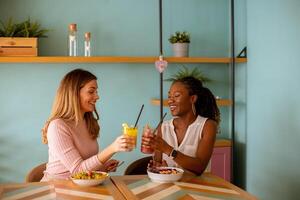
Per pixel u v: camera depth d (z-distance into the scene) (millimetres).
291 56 2852
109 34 3615
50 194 1725
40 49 3455
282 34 2961
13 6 3400
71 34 3398
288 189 2914
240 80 3686
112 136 3646
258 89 3346
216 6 3842
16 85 3443
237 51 3736
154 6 3701
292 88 2848
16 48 3182
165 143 2092
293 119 2842
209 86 3857
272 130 3129
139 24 3674
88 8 3561
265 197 3250
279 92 3020
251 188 3490
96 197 1679
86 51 3426
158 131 2449
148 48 3697
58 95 2303
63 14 3506
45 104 3502
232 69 3492
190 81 2418
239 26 3684
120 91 3660
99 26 3590
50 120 2275
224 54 3857
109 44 3619
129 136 1958
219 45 3855
